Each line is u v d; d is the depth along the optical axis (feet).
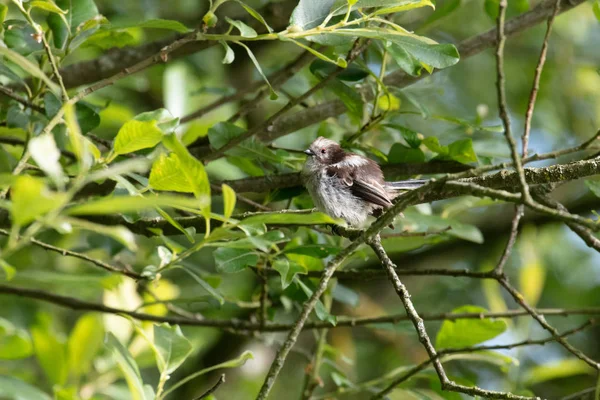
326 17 25.68
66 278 23.88
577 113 57.41
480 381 49.60
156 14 50.90
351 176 36.37
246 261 28.25
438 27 54.24
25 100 30.30
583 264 54.54
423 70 37.45
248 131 33.30
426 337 25.22
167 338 24.73
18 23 31.35
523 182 21.44
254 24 40.52
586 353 52.80
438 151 34.60
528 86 55.93
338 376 34.99
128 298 36.40
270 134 38.19
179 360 24.25
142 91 51.44
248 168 37.06
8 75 30.37
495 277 32.22
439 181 22.97
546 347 52.08
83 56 48.55
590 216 53.98
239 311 48.26
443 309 53.57
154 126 21.31
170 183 21.95
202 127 40.01
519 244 52.95
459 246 55.83
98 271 44.01
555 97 56.80
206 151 37.24
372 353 53.88
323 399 35.99
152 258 38.91
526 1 39.60
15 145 35.19
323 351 39.58
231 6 50.16
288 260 28.48
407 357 52.75
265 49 51.21
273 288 37.68
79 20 31.30
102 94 45.16
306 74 44.42
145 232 30.91
